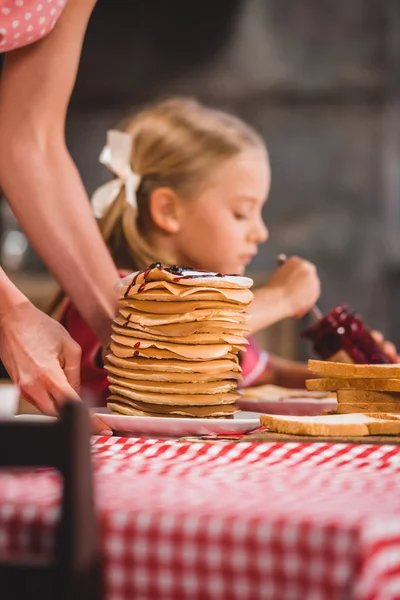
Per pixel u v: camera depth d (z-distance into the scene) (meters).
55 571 0.79
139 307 1.56
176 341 1.54
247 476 1.12
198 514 0.83
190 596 0.81
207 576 0.81
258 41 6.81
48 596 0.79
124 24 6.94
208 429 1.50
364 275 6.72
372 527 0.79
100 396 2.24
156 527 0.82
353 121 6.71
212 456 1.27
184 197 2.58
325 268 6.77
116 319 1.63
